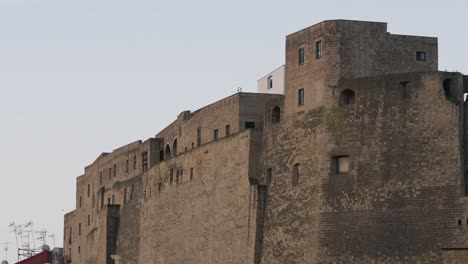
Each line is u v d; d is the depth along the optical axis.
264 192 162.88
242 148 169.25
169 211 197.75
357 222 148.12
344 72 153.00
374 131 148.62
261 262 161.38
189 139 197.88
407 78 147.62
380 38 154.62
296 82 159.00
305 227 153.62
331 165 151.62
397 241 144.88
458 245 140.88
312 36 156.75
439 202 143.12
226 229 172.50
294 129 158.25
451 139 144.00
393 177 146.50
